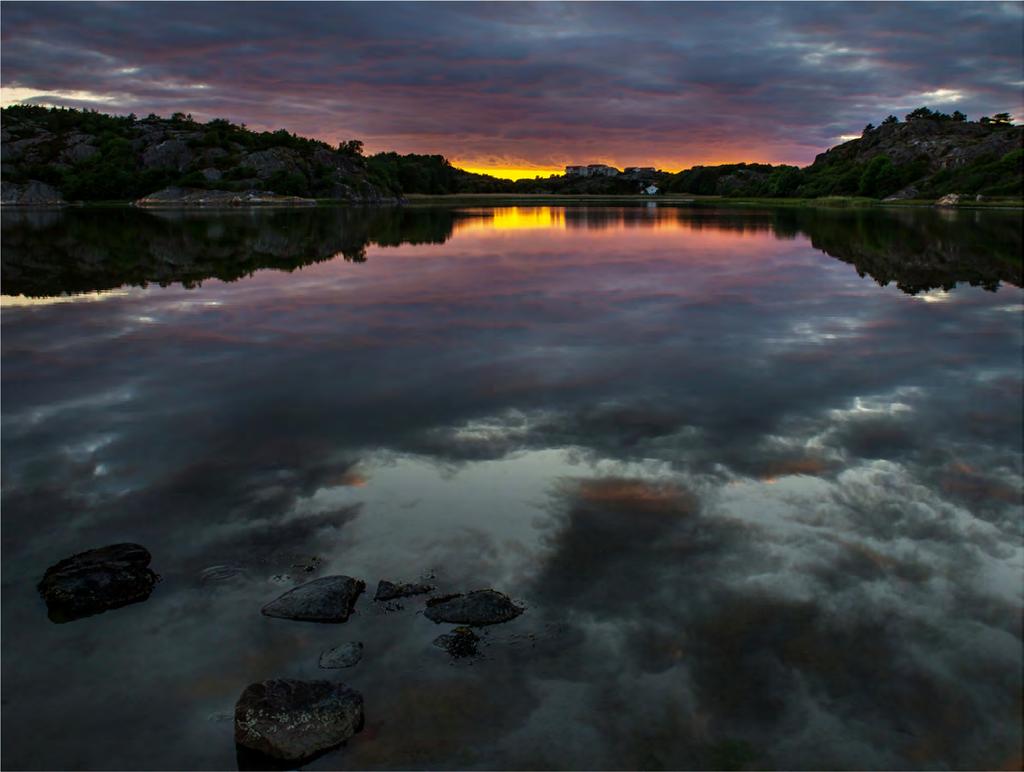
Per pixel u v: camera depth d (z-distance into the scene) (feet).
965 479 24.66
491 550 20.65
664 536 21.24
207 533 21.71
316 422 30.94
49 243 115.96
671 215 235.40
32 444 28.45
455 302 59.93
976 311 54.75
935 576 19.03
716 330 48.52
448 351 43.11
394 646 16.74
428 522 22.22
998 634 16.84
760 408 32.37
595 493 24.03
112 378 37.55
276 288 68.33
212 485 24.84
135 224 173.47
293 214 244.42
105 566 19.36
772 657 16.20
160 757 13.73
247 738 13.80
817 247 108.17
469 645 16.69
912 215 213.66
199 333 48.24
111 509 23.17
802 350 42.91
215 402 33.63
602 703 14.94
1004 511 22.39
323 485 24.82
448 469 26.00
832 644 16.60
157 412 32.27
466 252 103.24
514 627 17.33
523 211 279.69
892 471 25.39
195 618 17.81
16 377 37.65
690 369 38.88
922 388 35.17
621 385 35.94
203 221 190.70
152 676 15.84
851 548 20.43
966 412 31.55
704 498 23.53
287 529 21.90
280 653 16.56
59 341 45.75
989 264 84.84
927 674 15.66
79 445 28.35
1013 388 35.01
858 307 56.75
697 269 81.41
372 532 21.68
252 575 19.61
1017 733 14.19
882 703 14.93
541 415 31.63
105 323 51.44
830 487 24.20
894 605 17.88
